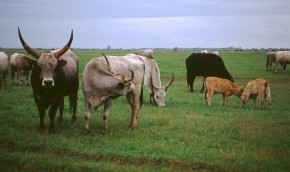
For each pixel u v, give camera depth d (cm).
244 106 1844
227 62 6050
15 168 860
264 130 1316
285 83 3064
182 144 1102
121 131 1248
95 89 1194
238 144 1114
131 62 1335
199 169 897
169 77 3516
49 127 1220
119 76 1191
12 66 2703
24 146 1048
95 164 898
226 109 1759
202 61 2453
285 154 1022
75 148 1038
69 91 1313
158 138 1174
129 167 886
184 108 1762
